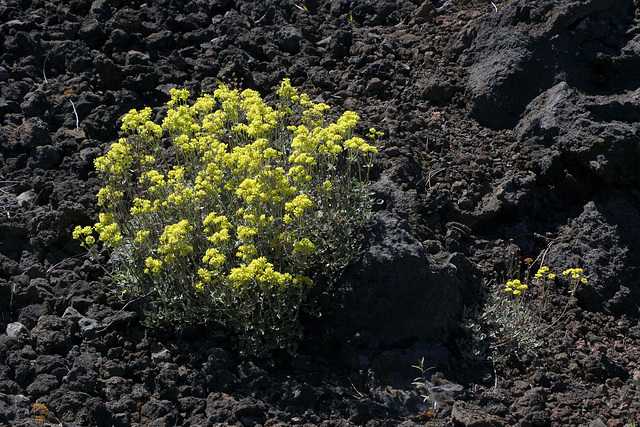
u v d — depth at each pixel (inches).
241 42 295.3
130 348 185.8
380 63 291.6
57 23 288.7
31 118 243.3
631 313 220.1
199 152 227.9
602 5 281.9
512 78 274.7
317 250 199.8
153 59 281.0
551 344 206.5
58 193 220.2
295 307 190.1
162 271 199.3
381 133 227.9
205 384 180.4
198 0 313.4
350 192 220.2
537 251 235.6
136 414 169.8
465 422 176.9
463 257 217.5
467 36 300.5
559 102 259.3
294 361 190.5
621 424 182.1
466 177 246.7
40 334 181.0
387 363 192.4
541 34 280.2
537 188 248.7
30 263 203.9
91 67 272.1
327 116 261.0
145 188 226.2
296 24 311.0
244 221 203.0
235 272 175.6
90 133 248.5
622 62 270.7
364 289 197.9
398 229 208.1
